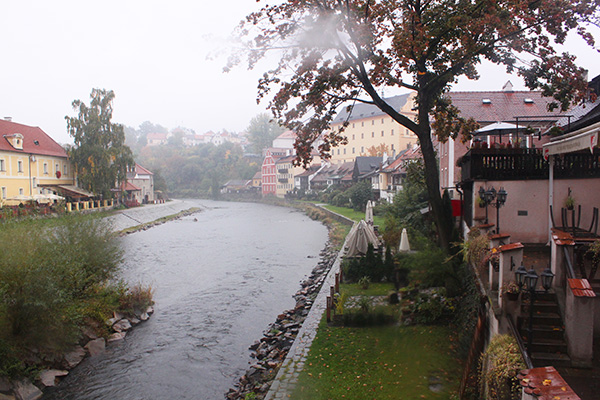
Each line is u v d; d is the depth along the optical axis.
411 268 16.08
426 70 14.70
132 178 82.88
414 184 29.20
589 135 9.12
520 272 7.52
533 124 23.28
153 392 11.74
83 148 54.44
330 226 46.38
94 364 13.42
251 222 57.12
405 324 12.88
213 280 23.98
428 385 9.17
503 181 13.15
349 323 13.81
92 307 15.45
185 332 16.09
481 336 9.21
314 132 15.28
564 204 12.70
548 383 4.94
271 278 24.33
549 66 13.18
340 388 9.51
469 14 12.91
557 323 7.82
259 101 14.38
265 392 10.59
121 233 43.38
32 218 14.62
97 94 56.88
